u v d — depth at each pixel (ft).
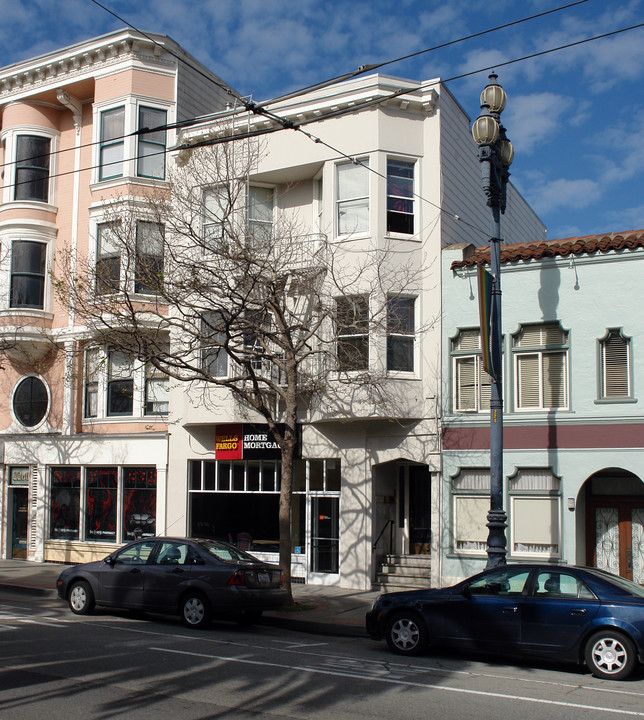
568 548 56.29
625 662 34.76
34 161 85.10
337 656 38.86
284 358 64.08
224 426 71.61
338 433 66.59
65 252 79.61
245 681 31.86
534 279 59.62
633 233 57.93
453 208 68.74
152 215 64.23
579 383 57.26
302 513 69.05
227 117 72.18
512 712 28.35
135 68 80.38
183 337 68.13
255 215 72.23
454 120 70.18
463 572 59.82
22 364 83.71
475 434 60.85
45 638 40.68
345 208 66.95
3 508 85.05
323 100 67.87
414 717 27.27
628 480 58.34
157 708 27.48
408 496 68.85
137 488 77.20
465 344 62.64
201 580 47.21
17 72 84.53
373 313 63.62
